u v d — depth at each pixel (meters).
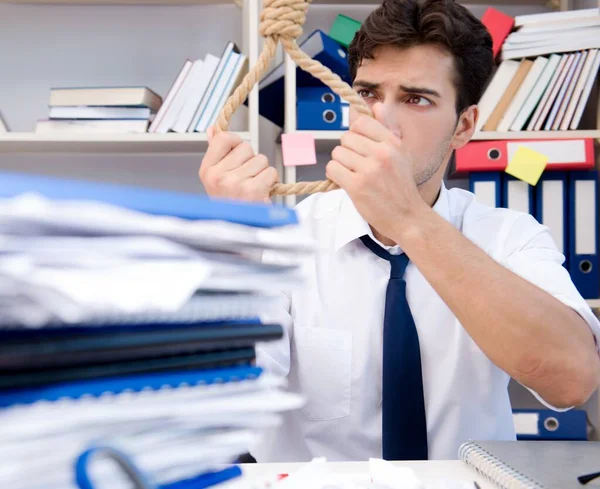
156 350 0.29
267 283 0.33
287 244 0.34
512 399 2.14
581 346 0.92
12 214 0.24
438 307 1.25
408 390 1.13
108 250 0.26
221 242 0.31
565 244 1.84
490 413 1.23
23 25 2.10
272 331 0.35
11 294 0.23
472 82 1.24
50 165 2.09
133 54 2.13
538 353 0.89
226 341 0.32
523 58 1.87
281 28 0.69
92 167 2.10
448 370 1.23
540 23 1.86
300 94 1.85
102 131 1.81
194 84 1.83
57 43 2.11
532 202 1.84
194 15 2.14
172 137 1.80
